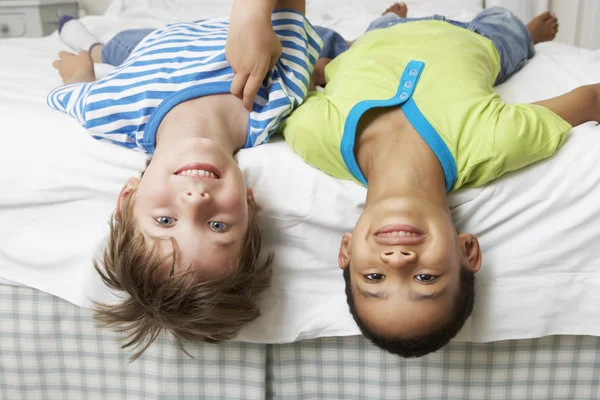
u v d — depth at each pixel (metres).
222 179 0.70
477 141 0.72
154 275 0.70
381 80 0.82
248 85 0.78
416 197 0.69
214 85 0.81
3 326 0.88
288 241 0.78
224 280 0.72
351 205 0.76
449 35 0.95
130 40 1.27
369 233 0.67
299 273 0.79
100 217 0.81
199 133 0.76
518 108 0.76
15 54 1.37
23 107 0.90
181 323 0.73
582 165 0.74
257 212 0.77
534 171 0.74
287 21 0.89
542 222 0.75
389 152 0.74
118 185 0.79
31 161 0.81
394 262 0.64
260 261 0.79
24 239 0.83
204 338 0.78
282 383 0.85
